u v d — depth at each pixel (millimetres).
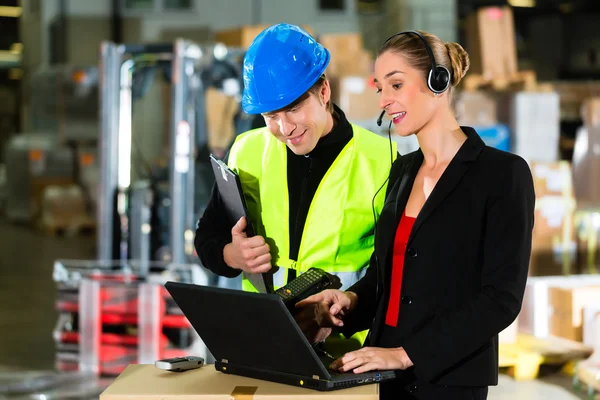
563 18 20438
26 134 16969
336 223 2637
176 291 2160
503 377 5676
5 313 8164
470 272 2182
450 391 2201
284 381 2139
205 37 17188
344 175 2639
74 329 6094
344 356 2148
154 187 7008
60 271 6078
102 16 17094
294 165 2691
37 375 5863
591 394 5211
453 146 2232
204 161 6812
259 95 2447
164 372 2275
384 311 2311
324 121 2531
